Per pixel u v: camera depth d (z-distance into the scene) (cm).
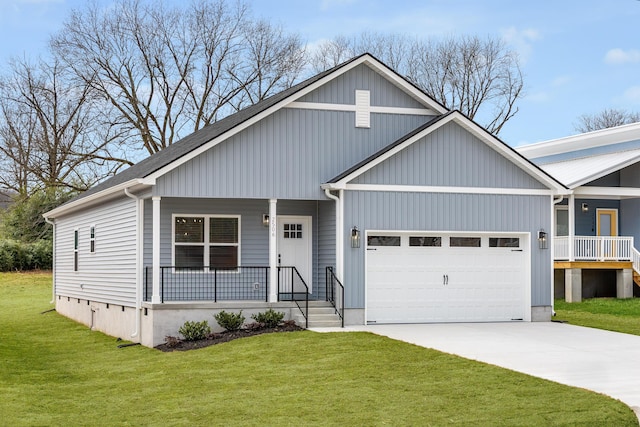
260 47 4731
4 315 3138
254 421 1190
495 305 2297
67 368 1809
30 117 4581
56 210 3111
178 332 2058
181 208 2269
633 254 3077
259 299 2316
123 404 1367
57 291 3247
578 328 2131
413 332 2011
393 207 2200
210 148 2127
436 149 2241
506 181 2300
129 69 4488
